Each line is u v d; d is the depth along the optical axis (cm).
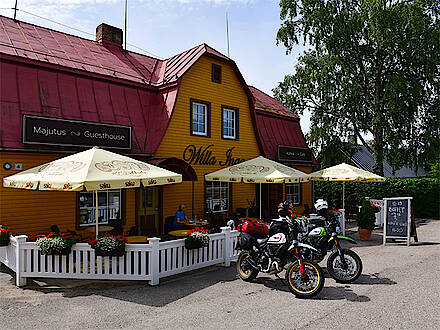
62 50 1195
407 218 1204
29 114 939
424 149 2172
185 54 1488
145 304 621
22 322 537
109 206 1114
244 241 766
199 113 1410
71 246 730
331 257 772
